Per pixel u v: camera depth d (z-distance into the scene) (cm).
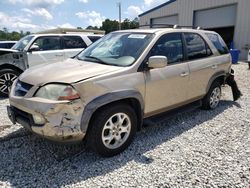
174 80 391
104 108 306
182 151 341
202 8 1917
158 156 327
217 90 532
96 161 312
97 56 382
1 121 445
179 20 2144
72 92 275
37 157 319
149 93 354
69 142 288
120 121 324
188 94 434
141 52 352
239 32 1691
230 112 516
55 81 285
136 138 380
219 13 1819
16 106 306
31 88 293
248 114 504
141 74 340
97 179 275
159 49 375
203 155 331
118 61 349
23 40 752
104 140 311
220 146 358
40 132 282
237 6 1675
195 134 400
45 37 731
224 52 539
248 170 296
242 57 1695
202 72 456
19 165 300
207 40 488
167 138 383
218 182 272
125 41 387
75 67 331
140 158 321
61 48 752
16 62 647
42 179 273
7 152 330
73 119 277
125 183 269
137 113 352
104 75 303
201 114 500
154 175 284
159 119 386
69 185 264
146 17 2491
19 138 372
